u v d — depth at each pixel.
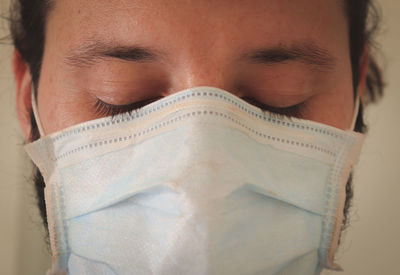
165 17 0.90
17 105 1.34
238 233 0.87
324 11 1.00
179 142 0.88
